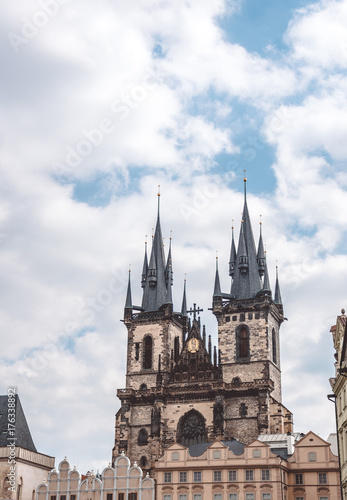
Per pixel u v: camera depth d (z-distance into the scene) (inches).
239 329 6186.0
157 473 4867.1
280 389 6289.4
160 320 6446.9
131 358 6407.5
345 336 3196.4
